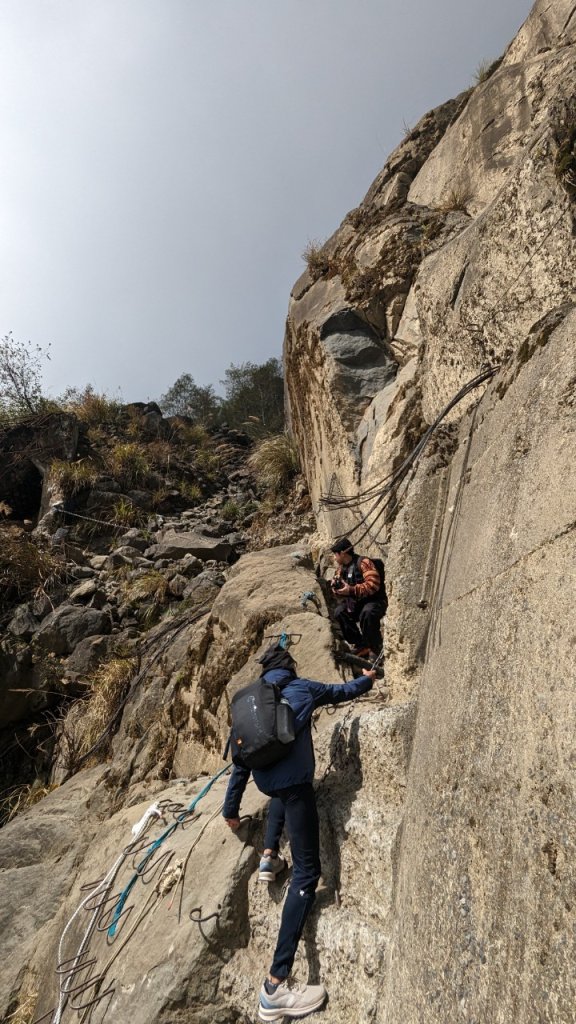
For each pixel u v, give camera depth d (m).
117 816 5.76
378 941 2.80
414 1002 2.18
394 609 4.08
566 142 3.25
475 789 2.25
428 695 3.09
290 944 3.00
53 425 13.84
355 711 4.37
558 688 1.94
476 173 7.67
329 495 8.40
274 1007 2.93
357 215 9.53
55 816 6.50
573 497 2.20
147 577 10.37
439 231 7.49
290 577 6.93
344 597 5.58
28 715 8.93
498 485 2.98
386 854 3.00
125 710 7.71
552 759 1.87
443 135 9.42
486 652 2.49
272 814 3.55
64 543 11.43
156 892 4.03
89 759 7.66
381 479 6.11
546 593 2.18
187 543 11.21
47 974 4.64
